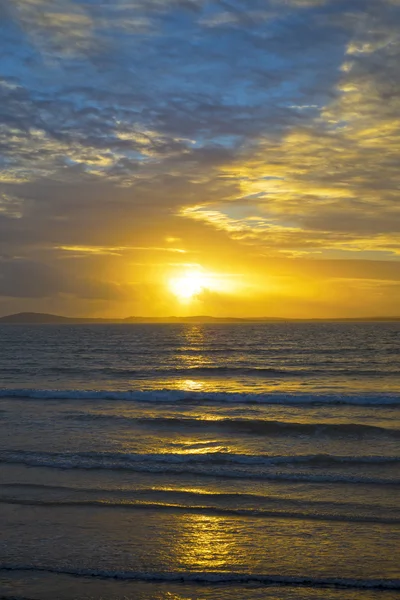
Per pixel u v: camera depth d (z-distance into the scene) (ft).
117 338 312.91
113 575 21.75
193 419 52.60
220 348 209.56
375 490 31.24
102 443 43.68
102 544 24.49
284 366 131.13
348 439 45.62
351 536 25.03
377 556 23.03
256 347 214.07
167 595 20.25
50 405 63.62
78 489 31.68
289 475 34.09
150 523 26.76
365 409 61.72
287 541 24.62
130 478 33.73
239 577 21.53
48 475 34.32
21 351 192.34
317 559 22.86
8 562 22.82
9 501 29.76
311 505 28.96
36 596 20.24
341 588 20.62
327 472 34.99
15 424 51.60
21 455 38.96
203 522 26.86
